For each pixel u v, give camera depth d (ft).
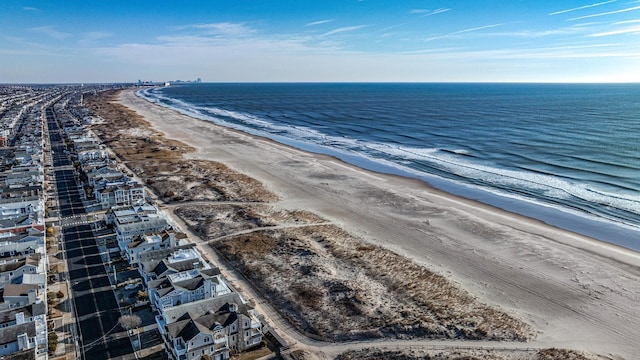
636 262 309.83
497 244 339.98
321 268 297.12
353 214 405.59
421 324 236.02
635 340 225.35
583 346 220.64
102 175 474.08
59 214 398.83
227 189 474.90
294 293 269.03
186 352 197.36
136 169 560.61
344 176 536.83
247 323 217.56
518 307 255.50
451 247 335.06
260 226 371.97
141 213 359.46
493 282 283.18
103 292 268.00
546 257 317.01
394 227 374.84
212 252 326.44
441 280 282.56
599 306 255.91
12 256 296.92
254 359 212.23
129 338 225.56
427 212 410.11
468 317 243.40
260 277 288.30
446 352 214.69
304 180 517.96
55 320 239.09
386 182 513.04
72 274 289.33
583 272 295.07
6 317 218.18
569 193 462.19
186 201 437.58
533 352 214.69
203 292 246.27
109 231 358.23
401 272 293.43
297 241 340.18
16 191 431.02
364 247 331.98
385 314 246.06
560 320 242.99
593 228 372.99
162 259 281.54
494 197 456.86
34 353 200.23
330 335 231.09
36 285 252.21
